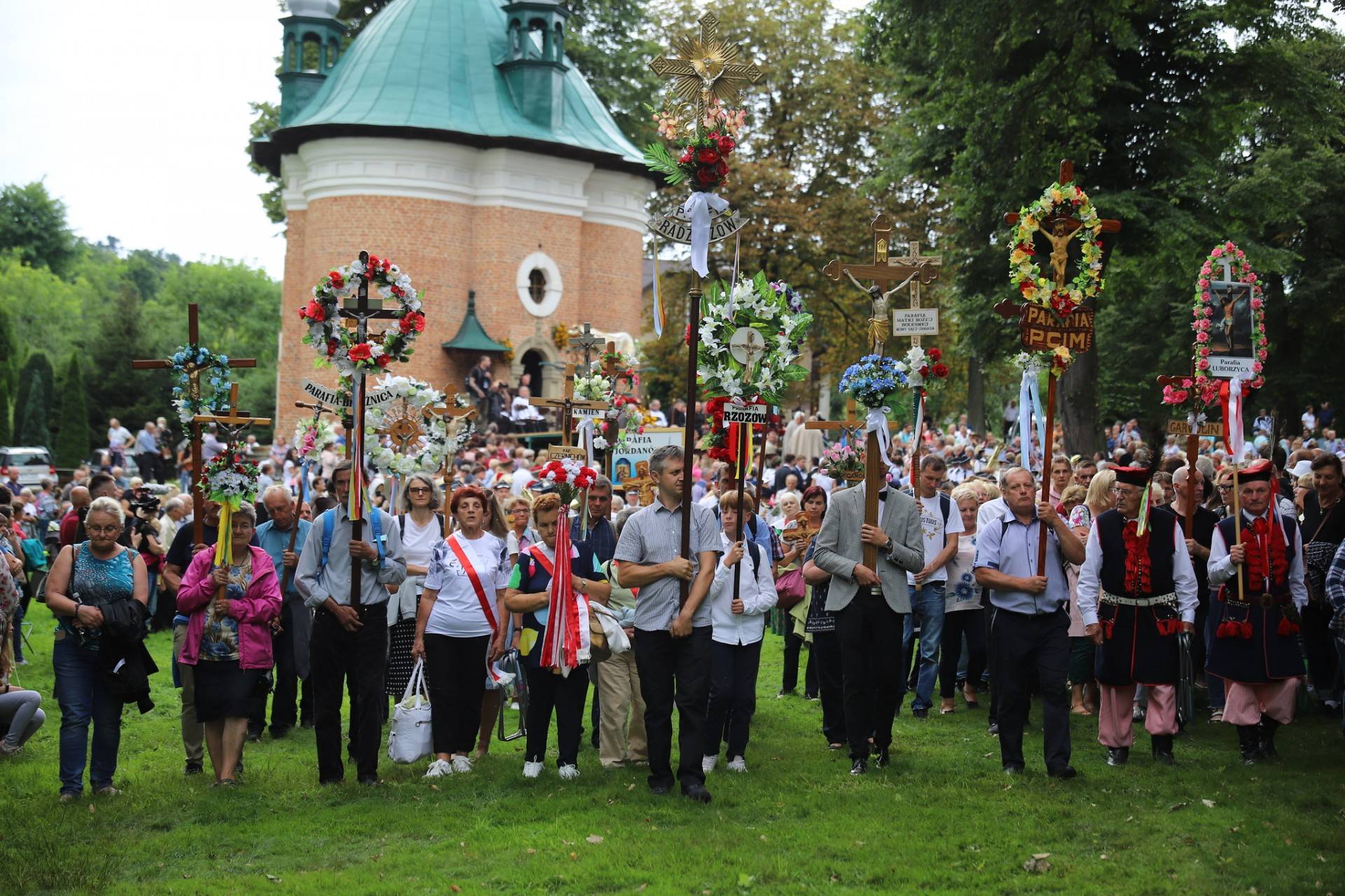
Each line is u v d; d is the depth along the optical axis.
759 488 11.76
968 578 11.66
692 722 8.82
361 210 38.78
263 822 8.54
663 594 8.85
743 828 8.12
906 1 24.83
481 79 40.94
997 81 24.81
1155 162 24.61
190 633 9.44
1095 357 25.94
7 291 84.38
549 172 40.44
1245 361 11.02
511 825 8.40
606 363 15.25
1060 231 9.70
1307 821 8.06
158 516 17.81
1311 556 10.98
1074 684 11.70
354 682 10.04
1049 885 7.07
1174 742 10.41
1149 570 9.38
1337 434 38.78
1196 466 11.09
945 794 8.85
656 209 42.22
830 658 10.43
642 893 7.02
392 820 8.53
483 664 9.79
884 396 9.37
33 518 18.58
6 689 10.28
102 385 55.81
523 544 9.94
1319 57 31.67
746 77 9.41
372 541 9.38
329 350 9.61
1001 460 21.09
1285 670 9.37
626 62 48.72
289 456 28.50
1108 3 22.50
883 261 10.22
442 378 39.28
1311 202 35.72
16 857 7.79
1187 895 6.86
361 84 40.09
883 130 31.75
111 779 9.38
